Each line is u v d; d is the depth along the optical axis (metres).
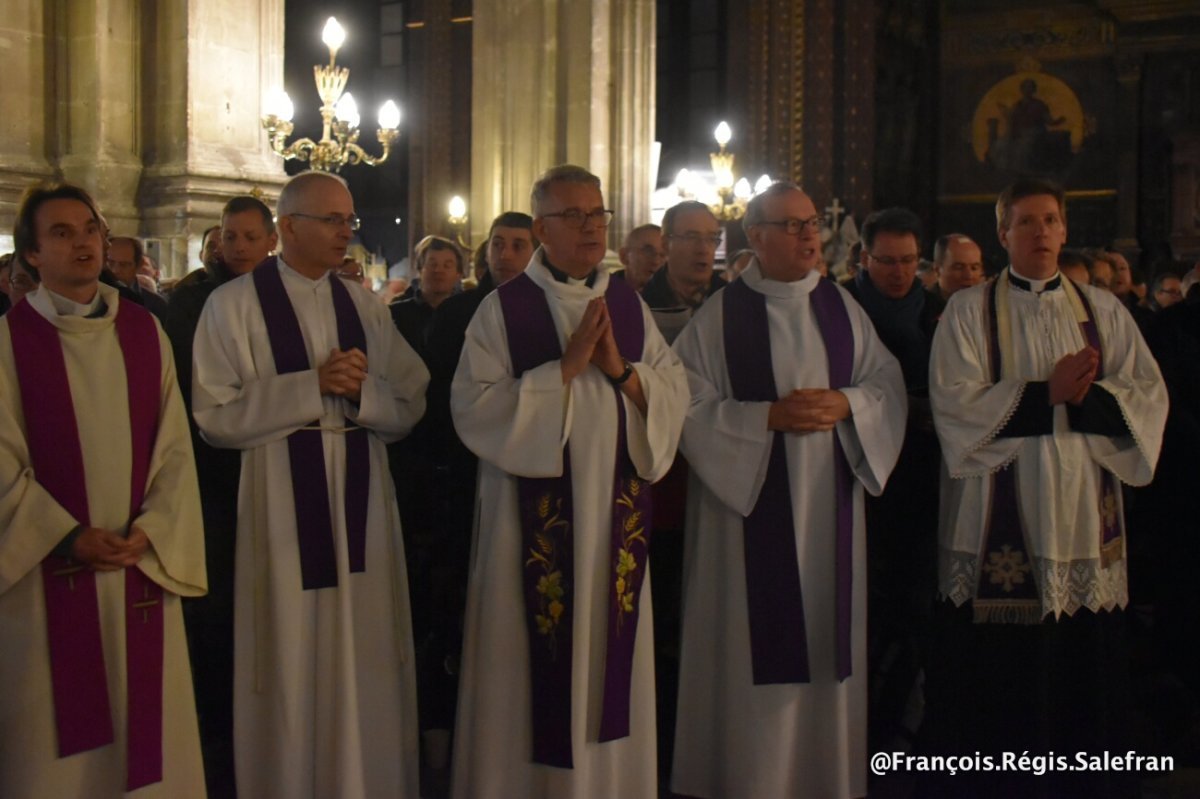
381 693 3.47
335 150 8.10
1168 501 4.18
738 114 20.20
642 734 3.45
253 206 4.06
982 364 3.54
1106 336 3.56
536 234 3.55
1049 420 3.42
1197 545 4.13
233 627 3.48
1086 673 3.51
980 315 3.57
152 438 3.23
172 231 6.53
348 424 3.50
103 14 6.47
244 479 3.41
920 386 4.14
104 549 3.01
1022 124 22.34
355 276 6.72
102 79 6.48
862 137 19.44
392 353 3.66
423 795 3.89
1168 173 20.94
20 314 3.11
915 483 4.17
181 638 3.25
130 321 3.24
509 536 3.40
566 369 3.30
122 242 5.33
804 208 3.70
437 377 4.18
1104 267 6.01
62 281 3.14
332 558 3.39
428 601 4.43
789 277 3.75
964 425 3.48
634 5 9.09
